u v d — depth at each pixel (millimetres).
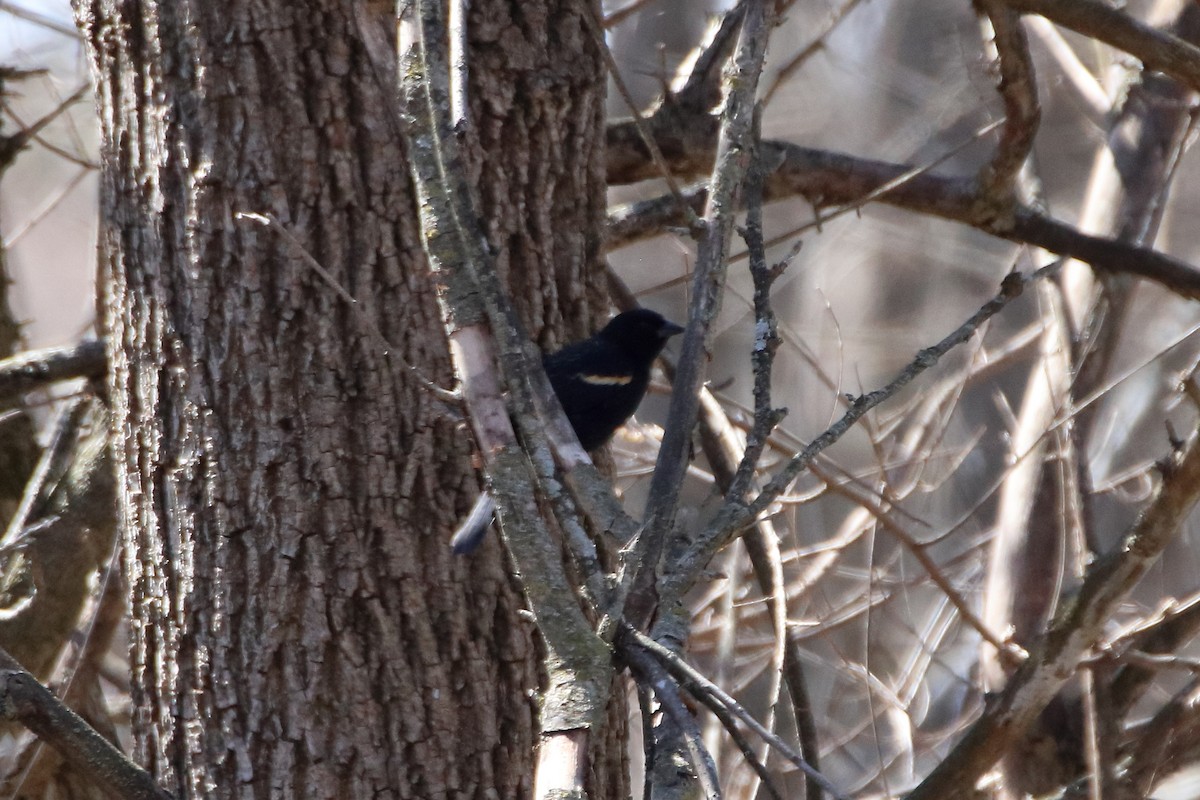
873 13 28812
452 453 9031
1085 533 11180
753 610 16797
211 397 8938
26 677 8227
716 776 4883
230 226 8922
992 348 22906
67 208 27422
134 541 9305
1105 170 14305
